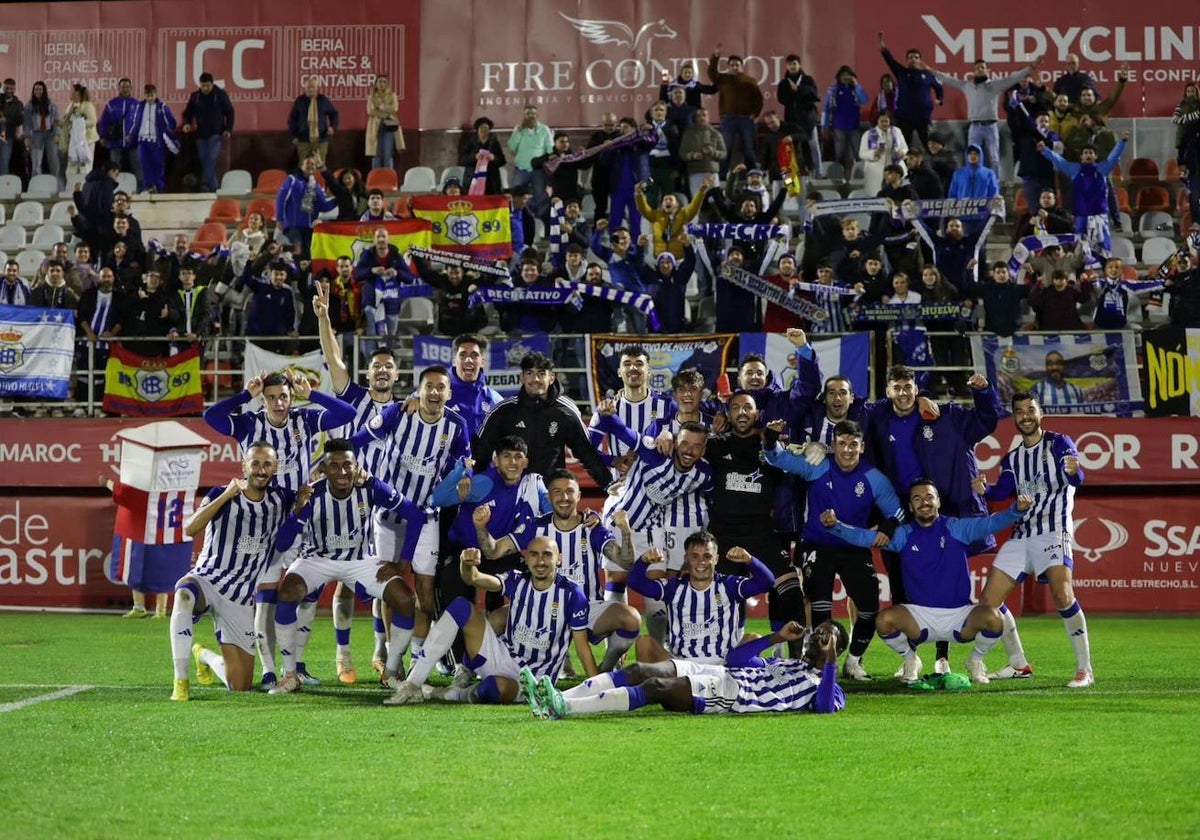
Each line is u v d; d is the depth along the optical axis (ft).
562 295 63.62
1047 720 30.89
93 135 88.38
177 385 66.95
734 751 26.94
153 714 32.12
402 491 39.17
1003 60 85.46
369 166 88.94
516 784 23.99
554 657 34.99
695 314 70.13
